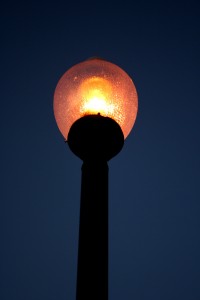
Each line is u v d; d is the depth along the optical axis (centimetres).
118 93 344
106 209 279
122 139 312
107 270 258
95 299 244
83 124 308
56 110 353
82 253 260
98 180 290
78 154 307
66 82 351
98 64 352
